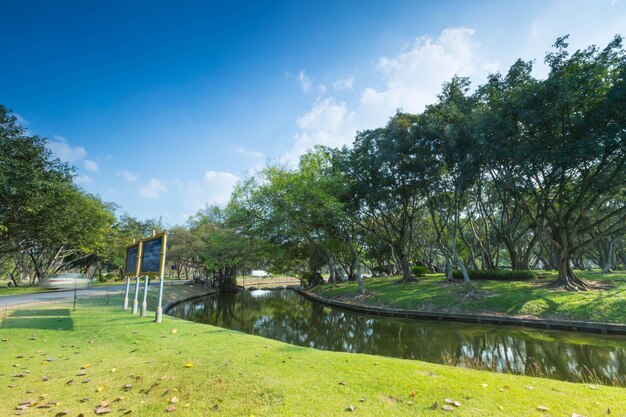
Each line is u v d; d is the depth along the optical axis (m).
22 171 18.78
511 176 19.89
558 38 16.23
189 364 5.80
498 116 17.05
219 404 4.25
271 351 6.92
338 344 12.46
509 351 10.69
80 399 4.40
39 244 31.81
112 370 5.55
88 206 30.64
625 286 16.73
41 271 37.84
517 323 14.62
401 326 16.08
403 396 4.46
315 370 5.59
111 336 8.41
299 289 45.97
